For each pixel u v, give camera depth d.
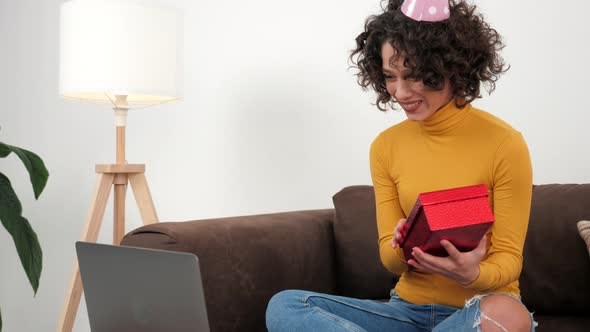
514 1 2.18
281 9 2.50
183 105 2.66
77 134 2.81
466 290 1.35
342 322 1.24
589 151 2.10
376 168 1.51
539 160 2.16
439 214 1.13
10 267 2.94
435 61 1.25
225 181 2.60
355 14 2.38
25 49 2.90
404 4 1.27
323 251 1.90
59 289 2.87
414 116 1.33
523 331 1.14
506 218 1.30
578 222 1.73
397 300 1.45
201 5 2.63
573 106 2.12
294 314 1.29
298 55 2.48
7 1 2.94
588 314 1.74
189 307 1.23
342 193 2.01
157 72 2.08
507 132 1.32
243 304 1.54
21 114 2.92
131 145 2.76
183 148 2.67
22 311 2.93
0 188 2.14
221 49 2.60
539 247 1.76
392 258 1.41
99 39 2.02
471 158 1.34
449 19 1.28
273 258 1.65
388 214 1.48
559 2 2.13
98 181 2.17
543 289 1.75
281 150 2.51
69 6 2.07
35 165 2.21
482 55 1.34
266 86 2.53
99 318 1.47
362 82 1.49
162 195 2.71
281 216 1.85
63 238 2.86
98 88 2.02
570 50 2.12
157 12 2.09
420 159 1.41
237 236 1.58
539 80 2.16
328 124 2.43
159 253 1.25
